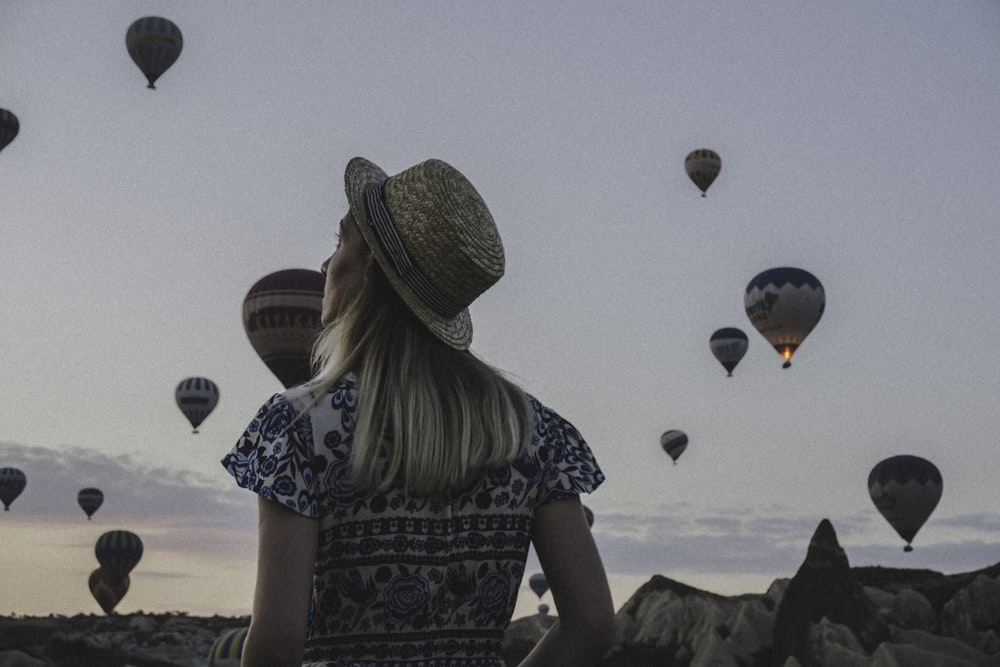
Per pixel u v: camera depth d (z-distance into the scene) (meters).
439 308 1.91
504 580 1.83
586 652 1.89
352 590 1.72
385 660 1.72
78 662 44.78
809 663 38.56
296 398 1.78
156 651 46.66
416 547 1.74
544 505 1.92
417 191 1.93
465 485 1.82
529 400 1.97
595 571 1.90
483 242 1.92
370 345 1.87
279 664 1.63
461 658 1.78
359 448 1.72
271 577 1.66
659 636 41.91
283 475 1.70
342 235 2.04
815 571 40.62
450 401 1.82
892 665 36.38
